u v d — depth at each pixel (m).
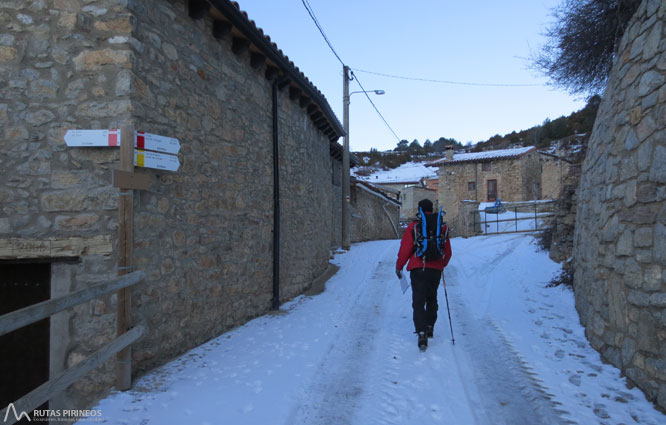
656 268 3.12
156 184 4.09
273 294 6.70
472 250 12.94
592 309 4.47
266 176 6.62
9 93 3.82
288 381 3.73
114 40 3.78
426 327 4.54
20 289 4.04
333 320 5.87
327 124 9.92
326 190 10.66
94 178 3.77
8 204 3.79
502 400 3.32
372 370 4.00
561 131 43.38
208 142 5.05
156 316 4.06
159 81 4.17
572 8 6.38
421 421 3.03
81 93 3.79
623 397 3.19
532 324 5.24
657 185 3.16
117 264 3.69
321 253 9.89
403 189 37.53
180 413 3.11
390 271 9.98
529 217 18.73
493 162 30.62
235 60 5.75
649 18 3.58
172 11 4.42
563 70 7.12
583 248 5.28
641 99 3.54
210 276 5.05
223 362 4.22
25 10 3.84
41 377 3.93
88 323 3.69
